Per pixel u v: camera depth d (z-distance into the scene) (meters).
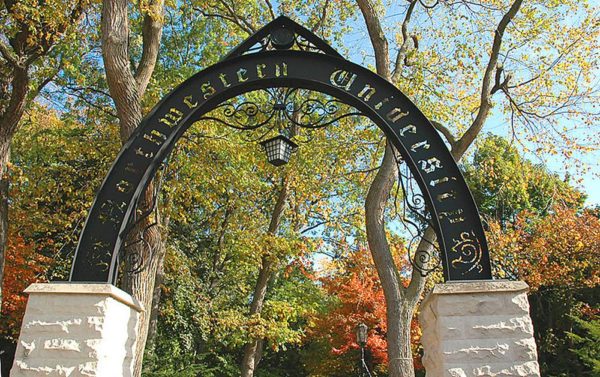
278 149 6.37
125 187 5.71
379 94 6.01
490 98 11.16
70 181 14.43
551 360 21.58
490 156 13.82
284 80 6.12
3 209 11.12
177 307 18.70
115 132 13.26
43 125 16.06
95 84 14.44
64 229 16.12
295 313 17.56
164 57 15.25
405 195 5.93
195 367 17.80
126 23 7.78
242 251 16.14
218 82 6.18
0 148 10.77
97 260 5.40
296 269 22.80
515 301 4.96
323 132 12.47
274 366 24.88
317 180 13.51
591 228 19.25
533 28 11.80
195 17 15.12
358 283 20.89
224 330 17.44
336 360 22.67
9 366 19.09
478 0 11.92
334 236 17.45
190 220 18.59
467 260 5.25
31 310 5.02
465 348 4.82
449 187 5.52
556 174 13.09
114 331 5.22
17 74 10.74
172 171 13.03
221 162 13.81
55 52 12.02
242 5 14.33
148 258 7.36
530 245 17.94
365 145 12.60
